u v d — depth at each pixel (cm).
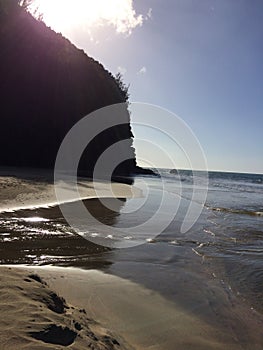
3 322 252
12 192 1235
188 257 720
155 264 644
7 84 3019
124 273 565
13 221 871
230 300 489
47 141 3278
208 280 574
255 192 3772
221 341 363
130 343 325
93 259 633
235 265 679
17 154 3023
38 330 250
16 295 307
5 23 3059
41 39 3478
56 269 547
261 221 1389
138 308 421
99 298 435
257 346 360
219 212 1627
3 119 2956
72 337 261
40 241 711
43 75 3359
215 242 898
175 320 401
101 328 329
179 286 527
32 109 3188
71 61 3850
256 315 444
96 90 4169
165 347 333
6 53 3033
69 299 414
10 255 598
